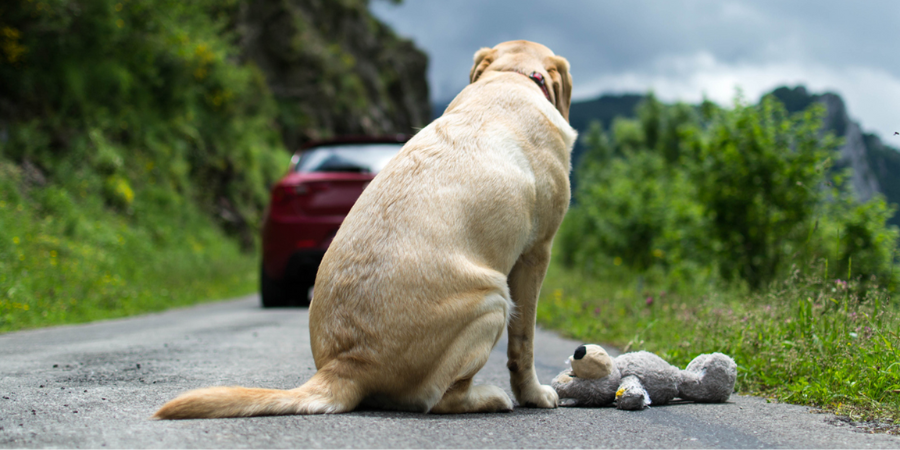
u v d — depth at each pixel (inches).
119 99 495.8
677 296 221.1
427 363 80.9
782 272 199.8
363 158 286.4
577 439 73.9
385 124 1278.3
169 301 309.6
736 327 131.6
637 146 1608.0
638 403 91.1
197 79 624.4
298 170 287.7
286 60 1047.6
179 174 553.6
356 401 81.5
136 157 497.4
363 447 66.4
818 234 211.9
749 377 114.0
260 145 799.7
